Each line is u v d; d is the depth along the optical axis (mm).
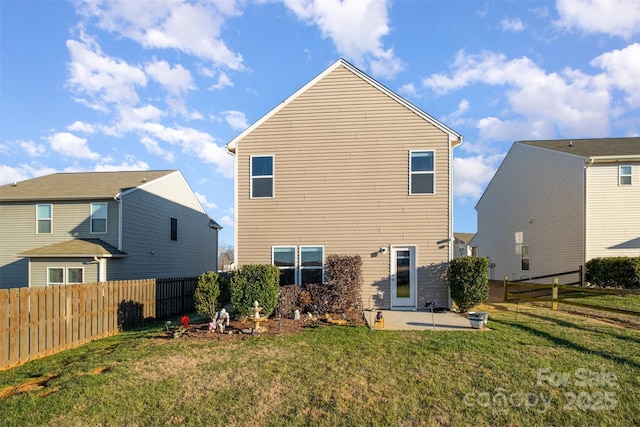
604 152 15867
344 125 12180
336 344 7105
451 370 5645
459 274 10758
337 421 4203
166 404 4652
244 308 9055
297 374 5582
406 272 11695
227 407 4559
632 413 4340
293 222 12148
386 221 11867
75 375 5734
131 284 10375
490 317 9977
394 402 4633
